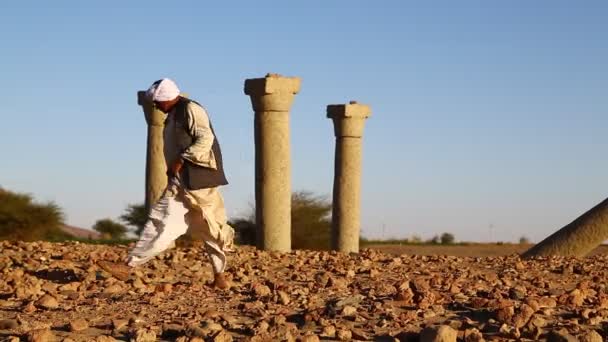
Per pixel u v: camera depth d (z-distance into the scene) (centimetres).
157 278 1039
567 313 775
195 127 845
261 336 671
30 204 3100
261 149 1845
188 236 2120
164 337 678
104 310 800
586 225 1798
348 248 2277
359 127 2292
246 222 3086
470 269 1272
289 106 1853
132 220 3238
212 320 727
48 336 660
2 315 779
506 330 679
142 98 1894
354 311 771
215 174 863
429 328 652
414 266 1302
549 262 1462
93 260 1218
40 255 1319
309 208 3042
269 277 1088
